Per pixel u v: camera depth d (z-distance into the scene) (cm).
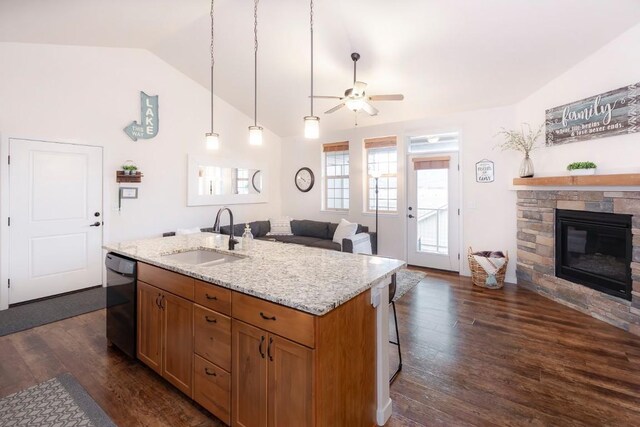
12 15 301
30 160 382
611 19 291
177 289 203
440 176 523
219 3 352
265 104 584
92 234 435
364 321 172
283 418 148
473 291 421
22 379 228
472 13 311
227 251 254
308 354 137
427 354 262
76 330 308
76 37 386
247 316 161
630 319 299
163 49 470
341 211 630
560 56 347
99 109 438
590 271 342
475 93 437
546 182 373
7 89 364
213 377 181
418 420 188
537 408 197
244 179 638
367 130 586
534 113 416
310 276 181
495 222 466
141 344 236
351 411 161
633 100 299
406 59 392
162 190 511
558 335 294
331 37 384
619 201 308
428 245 539
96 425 185
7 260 367
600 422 185
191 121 545
